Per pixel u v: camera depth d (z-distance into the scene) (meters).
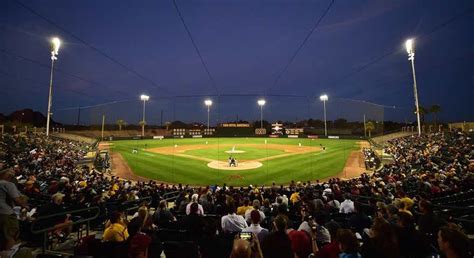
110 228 6.22
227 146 53.06
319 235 6.23
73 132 72.94
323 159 34.91
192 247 5.35
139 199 12.52
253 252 4.45
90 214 9.53
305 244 4.91
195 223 6.78
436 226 6.07
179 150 46.62
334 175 26.12
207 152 43.50
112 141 66.56
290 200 12.95
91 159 34.56
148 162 33.56
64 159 27.19
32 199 10.66
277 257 4.59
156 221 8.73
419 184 13.77
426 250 4.74
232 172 27.27
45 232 6.55
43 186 14.99
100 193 13.26
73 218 8.92
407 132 64.88
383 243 3.95
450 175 15.03
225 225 7.45
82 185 14.99
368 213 10.70
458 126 63.06
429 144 31.67
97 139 65.25
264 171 27.62
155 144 58.03
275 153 41.69
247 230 6.38
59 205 8.06
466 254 3.04
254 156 38.44
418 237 4.78
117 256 5.23
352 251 3.87
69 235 8.78
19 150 28.83
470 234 8.20
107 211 10.13
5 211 5.46
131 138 71.12
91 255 5.44
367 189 13.66
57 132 66.62
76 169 24.75
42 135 49.06
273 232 4.79
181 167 30.06
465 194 11.50
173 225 8.15
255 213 6.55
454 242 3.09
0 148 28.58
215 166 30.44
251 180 24.25
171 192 16.22
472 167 16.86
